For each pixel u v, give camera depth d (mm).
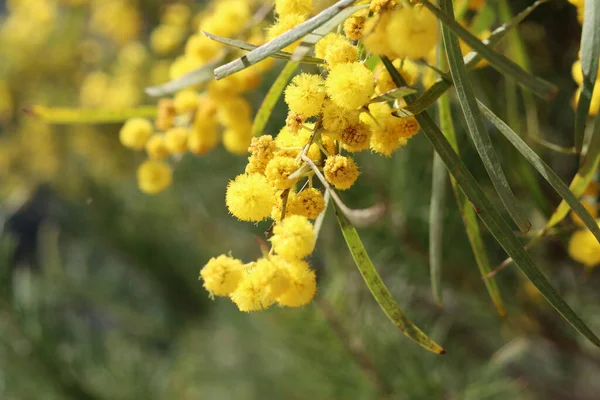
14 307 637
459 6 290
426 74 276
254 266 235
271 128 484
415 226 450
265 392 723
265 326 550
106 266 966
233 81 316
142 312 927
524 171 322
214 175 698
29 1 843
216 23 319
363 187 454
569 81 469
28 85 884
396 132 240
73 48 859
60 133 890
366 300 476
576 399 591
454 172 235
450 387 483
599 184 285
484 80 332
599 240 230
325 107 231
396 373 445
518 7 442
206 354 820
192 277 890
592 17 243
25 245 1202
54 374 640
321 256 491
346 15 233
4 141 933
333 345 442
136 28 766
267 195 231
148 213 882
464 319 528
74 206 971
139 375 753
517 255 233
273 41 230
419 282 490
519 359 574
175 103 336
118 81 776
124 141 353
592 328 502
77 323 732
